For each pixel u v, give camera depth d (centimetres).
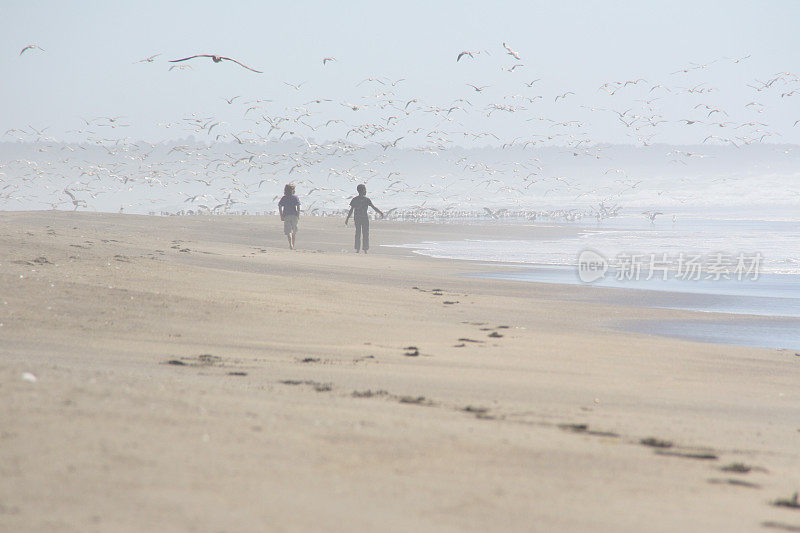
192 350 3262
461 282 6594
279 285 5272
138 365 2841
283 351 3378
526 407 2486
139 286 4625
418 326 4241
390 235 12331
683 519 1386
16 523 1122
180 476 1372
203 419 1777
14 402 1736
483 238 11962
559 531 1277
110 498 1243
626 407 2628
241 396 2175
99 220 11556
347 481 1445
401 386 2738
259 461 1504
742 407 2766
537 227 13888
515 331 4256
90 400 1838
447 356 3450
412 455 1662
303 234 11619
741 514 1448
